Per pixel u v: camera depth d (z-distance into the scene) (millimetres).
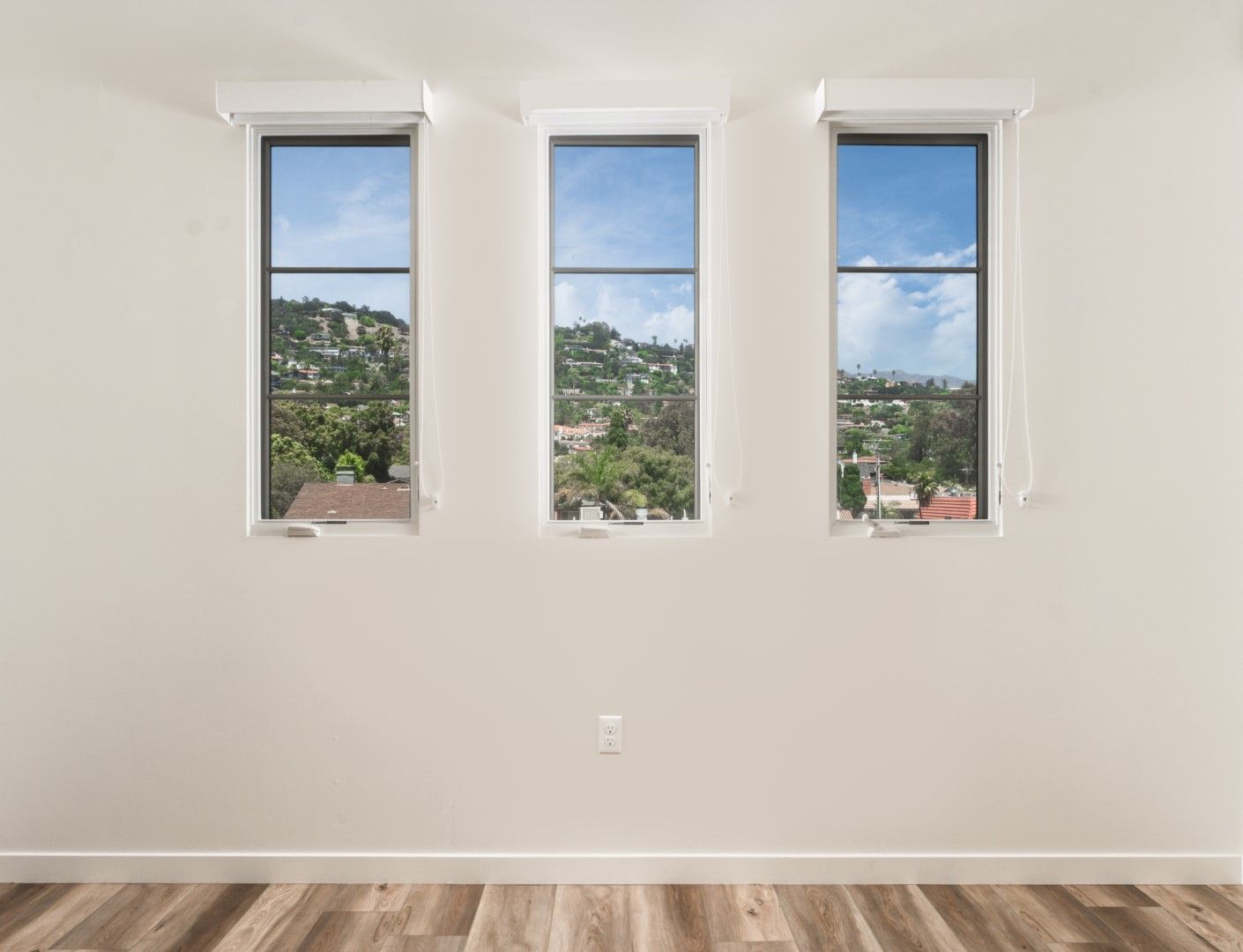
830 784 2375
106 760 2381
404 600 2373
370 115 2350
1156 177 2373
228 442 2377
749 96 2377
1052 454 2389
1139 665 2387
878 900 2277
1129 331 2383
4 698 2383
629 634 2371
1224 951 2043
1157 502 2387
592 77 2383
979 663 2381
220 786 2379
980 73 2373
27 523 2377
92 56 2371
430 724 2369
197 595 2373
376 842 2371
